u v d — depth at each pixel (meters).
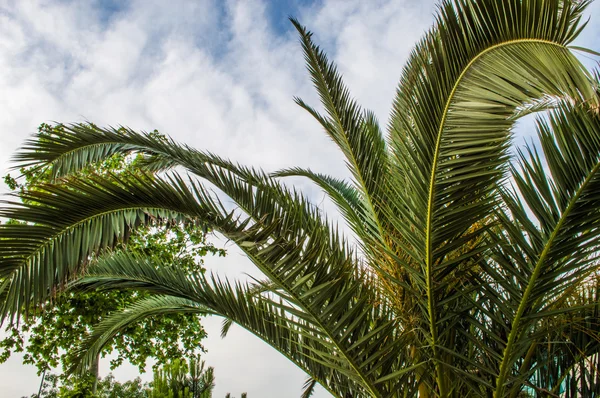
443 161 2.55
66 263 2.47
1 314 2.25
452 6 2.39
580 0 2.16
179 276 3.83
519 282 2.71
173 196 2.78
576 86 1.90
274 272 2.73
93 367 9.67
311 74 4.10
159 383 7.44
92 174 2.79
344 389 3.30
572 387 3.11
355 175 3.87
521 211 2.59
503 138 2.48
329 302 2.81
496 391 2.81
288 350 3.42
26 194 2.53
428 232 2.69
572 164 2.34
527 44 2.11
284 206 3.06
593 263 2.56
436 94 2.51
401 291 3.24
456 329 3.01
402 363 3.08
